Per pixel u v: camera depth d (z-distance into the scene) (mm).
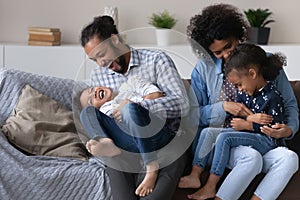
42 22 4250
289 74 4082
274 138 2416
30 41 4012
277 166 2318
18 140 2514
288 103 2523
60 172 2357
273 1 4324
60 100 2785
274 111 2402
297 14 4344
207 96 2527
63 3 4234
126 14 4262
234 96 2518
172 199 2375
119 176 2289
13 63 3959
